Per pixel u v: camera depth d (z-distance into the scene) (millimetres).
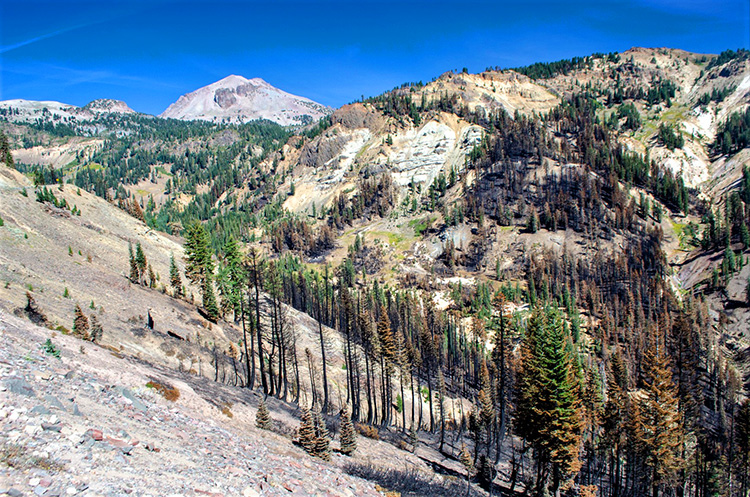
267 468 16031
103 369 22625
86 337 35531
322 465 21625
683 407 51844
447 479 35625
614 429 47062
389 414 58250
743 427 52156
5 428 9953
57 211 80875
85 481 9008
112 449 11258
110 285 59469
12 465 8500
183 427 17438
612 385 49406
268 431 26672
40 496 7816
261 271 47500
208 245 77000
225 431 19891
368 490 19766
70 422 11844
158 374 28438
